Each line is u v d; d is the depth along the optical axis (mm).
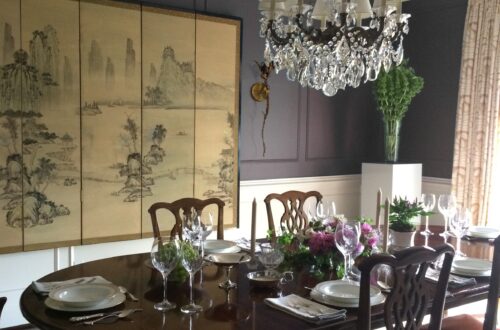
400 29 2873
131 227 3775
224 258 2383
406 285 1699
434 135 4770
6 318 3363
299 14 2748
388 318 1693
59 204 3484
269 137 4469
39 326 1726
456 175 4402
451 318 2604
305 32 2812
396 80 4355
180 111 3922
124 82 3666
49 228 3455
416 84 4383
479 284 2188
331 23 2852
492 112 4121
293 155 4637
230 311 1839
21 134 3320
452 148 4625
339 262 2309
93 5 3504
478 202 4254
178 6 3881
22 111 3312
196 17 3938
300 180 4672
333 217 2686
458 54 4547
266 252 2193
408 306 1731
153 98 3795
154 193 3855
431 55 4762
